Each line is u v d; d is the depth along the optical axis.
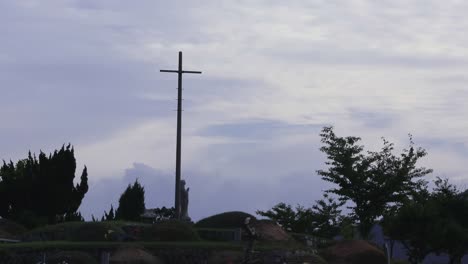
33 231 38.84
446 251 46.31
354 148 52.88
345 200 52.19
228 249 35.81
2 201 49.81
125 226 38.62
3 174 50.53
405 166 51.91
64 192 50.12
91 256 33.56
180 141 47.22
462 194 47.28
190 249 35.34
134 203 54.34
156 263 33.88
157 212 54.34
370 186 51.78
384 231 47.41
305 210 54.50
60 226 38.62
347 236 51.31
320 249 40.72
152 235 37.34
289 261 35.41
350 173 51.72
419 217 44.50
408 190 51.75
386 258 38.69
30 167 51.34
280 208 54.66
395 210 50.91
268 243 38.44
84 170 52.19
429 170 52.66
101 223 37.81
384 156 52.78
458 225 44.72
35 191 49.91
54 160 50.34
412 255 45.81
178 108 47.78
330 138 53.47
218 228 40.72
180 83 47.81
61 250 33.69
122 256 33.41
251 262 29.20
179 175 46.53
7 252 32.34
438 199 46.94
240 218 40.94
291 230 53.41
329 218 53.88
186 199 46.25
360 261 37.94
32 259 32.72
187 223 39.16
